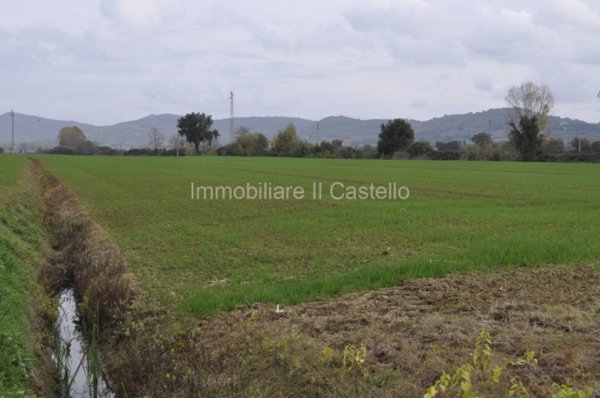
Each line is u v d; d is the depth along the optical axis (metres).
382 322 9.60
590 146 110.50
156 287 13.33
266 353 8.30
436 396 6.47
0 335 8.69
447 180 46.88
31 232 20.41
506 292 11.65
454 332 8.68
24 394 7.49
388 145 113.81
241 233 20.64
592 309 9.99
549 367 7.20
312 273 14.42
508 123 106.94
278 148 131.75
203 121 155.12
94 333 11.18
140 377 9.06
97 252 17.25
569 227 20.75
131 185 44.34
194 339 9.58
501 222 22.11
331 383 7.29
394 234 19.70
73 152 155.38
